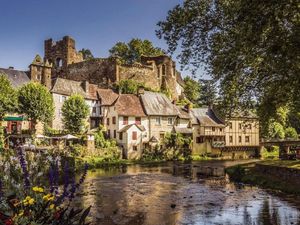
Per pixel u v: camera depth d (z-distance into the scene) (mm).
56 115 56500
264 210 15922
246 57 12617
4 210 6113
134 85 67438
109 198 19328
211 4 14227
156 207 16891
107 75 73062
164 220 14328
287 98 15086
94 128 56750
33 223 5664
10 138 43156
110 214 15273
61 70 81438
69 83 60625
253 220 14117
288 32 10391
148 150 53906
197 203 17875
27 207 6012
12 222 5324
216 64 14281
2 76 45312
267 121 18672
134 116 54969
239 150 64688
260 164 28250
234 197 19484
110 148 47938
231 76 14227
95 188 23234
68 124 49719
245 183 25688
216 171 35500
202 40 14898
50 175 6910
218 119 63250
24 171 7102
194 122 60844
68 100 50125
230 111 16922
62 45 81875
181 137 57219
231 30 12859
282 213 15227
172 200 18781
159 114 57000
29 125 52344
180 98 81000
